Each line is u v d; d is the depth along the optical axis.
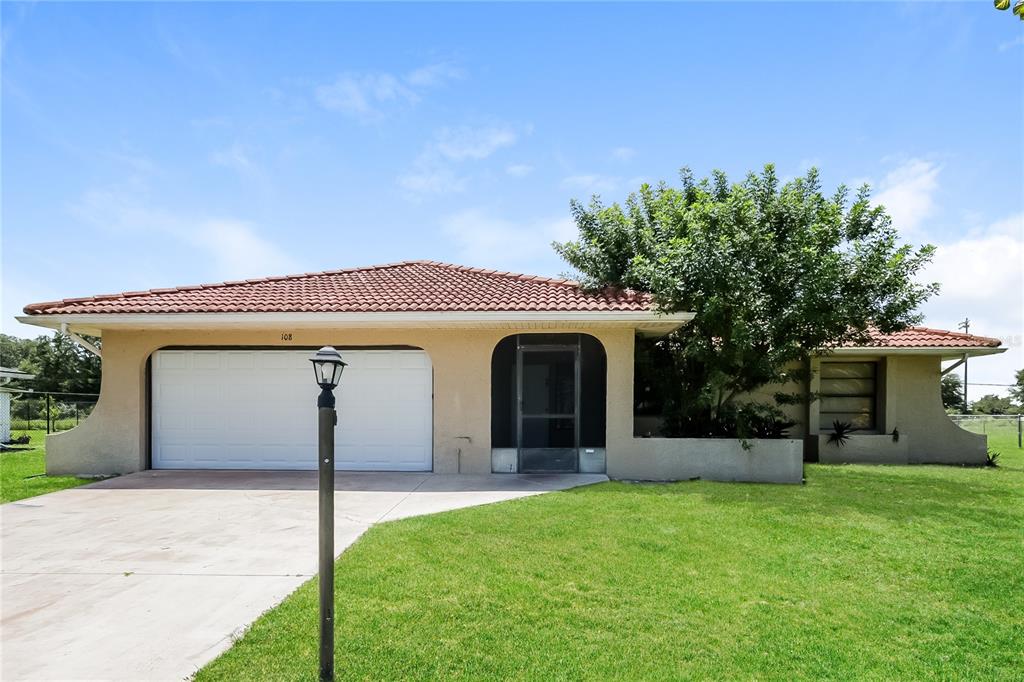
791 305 10.97
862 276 11.13
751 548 6.70
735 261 10.68
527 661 4.02
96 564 6.06
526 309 10.73
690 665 4.01
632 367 11.57
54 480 11.09
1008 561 6.32
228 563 6.07
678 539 6.99
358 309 10.78
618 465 11.51
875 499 9.38
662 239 12.73
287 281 13.54
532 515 8.09
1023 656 4.23
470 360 11.80
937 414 15.65
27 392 20.50
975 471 13.14
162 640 4.28
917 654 4.24
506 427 11.94
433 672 3.85
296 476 11.40
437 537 6.93
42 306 10.95
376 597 5.05
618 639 4.37
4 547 6.67
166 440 12.20
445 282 13.02
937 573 5.94
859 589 5.49
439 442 11.79
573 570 5.85
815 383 15.62
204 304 11.17
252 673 3.79
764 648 4.27
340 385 12.12
